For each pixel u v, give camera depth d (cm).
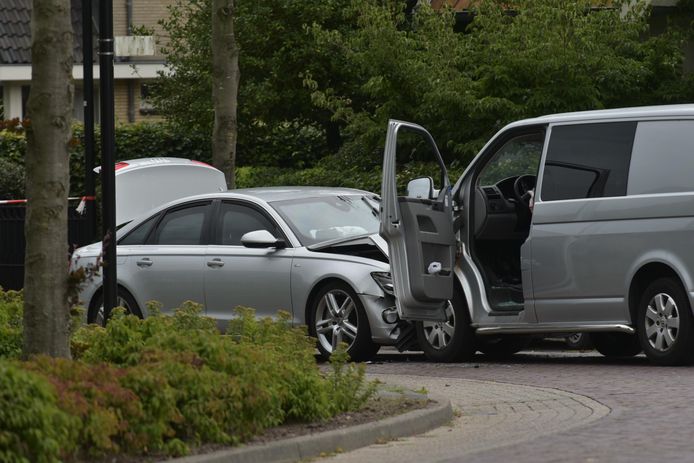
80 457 1540
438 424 2031
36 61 1850
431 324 2966
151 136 6631
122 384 1653
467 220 2939
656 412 2023
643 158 2653
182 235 3234
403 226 2794
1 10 7850
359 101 5825
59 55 1855
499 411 2161
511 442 1805
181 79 6094
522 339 3133
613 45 4497
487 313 2881
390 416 1992
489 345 3167
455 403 2272
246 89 5722
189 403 1705
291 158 6675
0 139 6519
